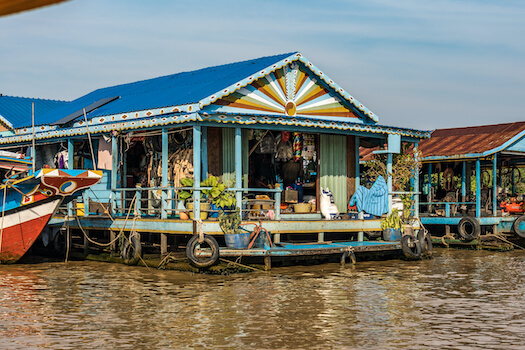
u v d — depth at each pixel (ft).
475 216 78.59
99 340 28.96
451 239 78.28
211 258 50.34
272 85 61.05
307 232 57.82
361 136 69.67
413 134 68.90
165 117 55.26
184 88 65.87
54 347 27.61
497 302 39.42
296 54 61.31
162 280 47.70
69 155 69.77
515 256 68.28
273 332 30.71
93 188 67.92
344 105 66.03
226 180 60.23
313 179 66.95
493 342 29.04
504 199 87.35
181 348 27.55
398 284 46.39
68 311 35.91
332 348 27.66
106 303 38.32
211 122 53.78
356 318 34.22
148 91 73.72
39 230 56.44
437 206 90.79
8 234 55.88
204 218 53.06
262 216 59.31
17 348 27.37
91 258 63.00
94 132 64.44
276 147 63.62
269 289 43.45
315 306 37.45
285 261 56.80
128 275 50.75
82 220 64.54
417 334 30.55
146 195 67.41
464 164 83.15
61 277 49.90
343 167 67.97
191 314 34.96
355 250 57.26
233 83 57.41
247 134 61.57
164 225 55.06
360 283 46.65
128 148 64.44
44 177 52.75
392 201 67.31
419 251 61.82
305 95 63.31
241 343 28.50
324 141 66.49
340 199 67.56
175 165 61.16
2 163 59.57
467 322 33.45
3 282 47.19
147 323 32.65
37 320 33.47
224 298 39.91
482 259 64.69
